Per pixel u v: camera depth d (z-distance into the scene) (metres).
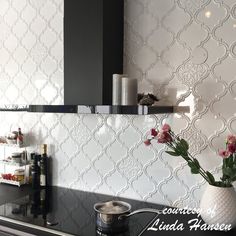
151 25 1.51
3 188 1.81
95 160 1.70
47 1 1.81
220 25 1.35
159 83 1.49
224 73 1.35
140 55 1.54
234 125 1.33
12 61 1.98
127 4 1.56
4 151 2.03
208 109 1.39
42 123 1.88
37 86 1.88
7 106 1.97
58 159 1.83
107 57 1.42
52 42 1.81
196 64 1.41
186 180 1.45
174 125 1.46
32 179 1.82
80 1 1.42
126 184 1.61
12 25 1.96
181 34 1.44
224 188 1.20
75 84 1.46
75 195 1.68
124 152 1.61
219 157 1.37
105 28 1.39
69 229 1.23
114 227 1.20
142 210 1.28
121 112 1.21
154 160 1.52
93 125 1.70
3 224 1.31
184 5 1.42
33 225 1.26
